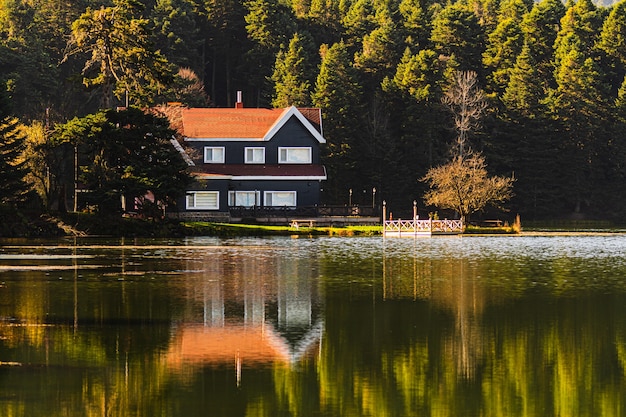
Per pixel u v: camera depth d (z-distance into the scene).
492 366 68.69
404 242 183.62
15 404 59.28
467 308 92.25
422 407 59.12
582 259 145.00
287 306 92.81
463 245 176.62
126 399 60.25
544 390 62.75
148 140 185.88
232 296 98.81
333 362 69.38
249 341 76.00
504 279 115.75
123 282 108.44
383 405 59.50
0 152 186.38
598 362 69.81
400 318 86.44
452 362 69.69
